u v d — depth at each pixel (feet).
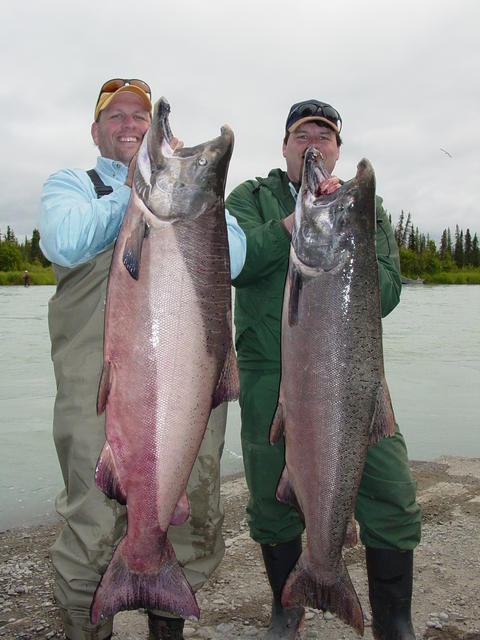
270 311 12.02
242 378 12.39
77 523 9.93
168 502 9.11
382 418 10.31
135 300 8.82
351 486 10.19
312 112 12.39
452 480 21.81
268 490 11.95
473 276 349.82
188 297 8.98
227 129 9.43
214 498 10.66
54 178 10.49
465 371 46.60
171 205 8.93
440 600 13.39
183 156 9.11
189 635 12.33
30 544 16.88
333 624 12.78
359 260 10.03
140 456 8.95
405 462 11.50
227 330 9.50
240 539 16.88
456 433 29.19
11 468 23.24
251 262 11.53
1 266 321.11
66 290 10.36
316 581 10.25
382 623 11.44
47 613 13.08
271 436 10.42
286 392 10.19
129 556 9.08
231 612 13.20
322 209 10.06
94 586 9.86
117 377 8.91
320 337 9.94
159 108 9.16
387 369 47.47
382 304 11.94
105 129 11.58
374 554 11.42
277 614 12.07
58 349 10.52
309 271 9.95
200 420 9.29
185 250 8.98
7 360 50.01
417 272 357.20
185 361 9.01
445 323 88.69
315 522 10.17
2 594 13.94
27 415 31.12
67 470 10.23
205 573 10.61
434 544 16.22
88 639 9.93
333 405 9.99
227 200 13.01
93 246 9.88
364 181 10.08
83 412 10.03
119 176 11.27
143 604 9.06
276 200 12.69
